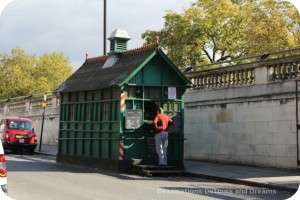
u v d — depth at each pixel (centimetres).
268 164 1758
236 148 1916
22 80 5525
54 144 3359
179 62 3553
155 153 1766
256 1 3469
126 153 1723
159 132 1689
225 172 1622
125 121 1722
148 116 1828
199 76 2155
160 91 1809
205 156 2089
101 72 1983
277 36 2991
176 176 1633
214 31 3525
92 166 1872
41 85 5559
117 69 1872
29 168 1759
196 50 3544
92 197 1110
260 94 1800
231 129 1945
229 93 1961
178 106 1834
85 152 1945
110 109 1795
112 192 1196
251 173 1579
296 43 2944
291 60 1672
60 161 2097
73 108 2067
